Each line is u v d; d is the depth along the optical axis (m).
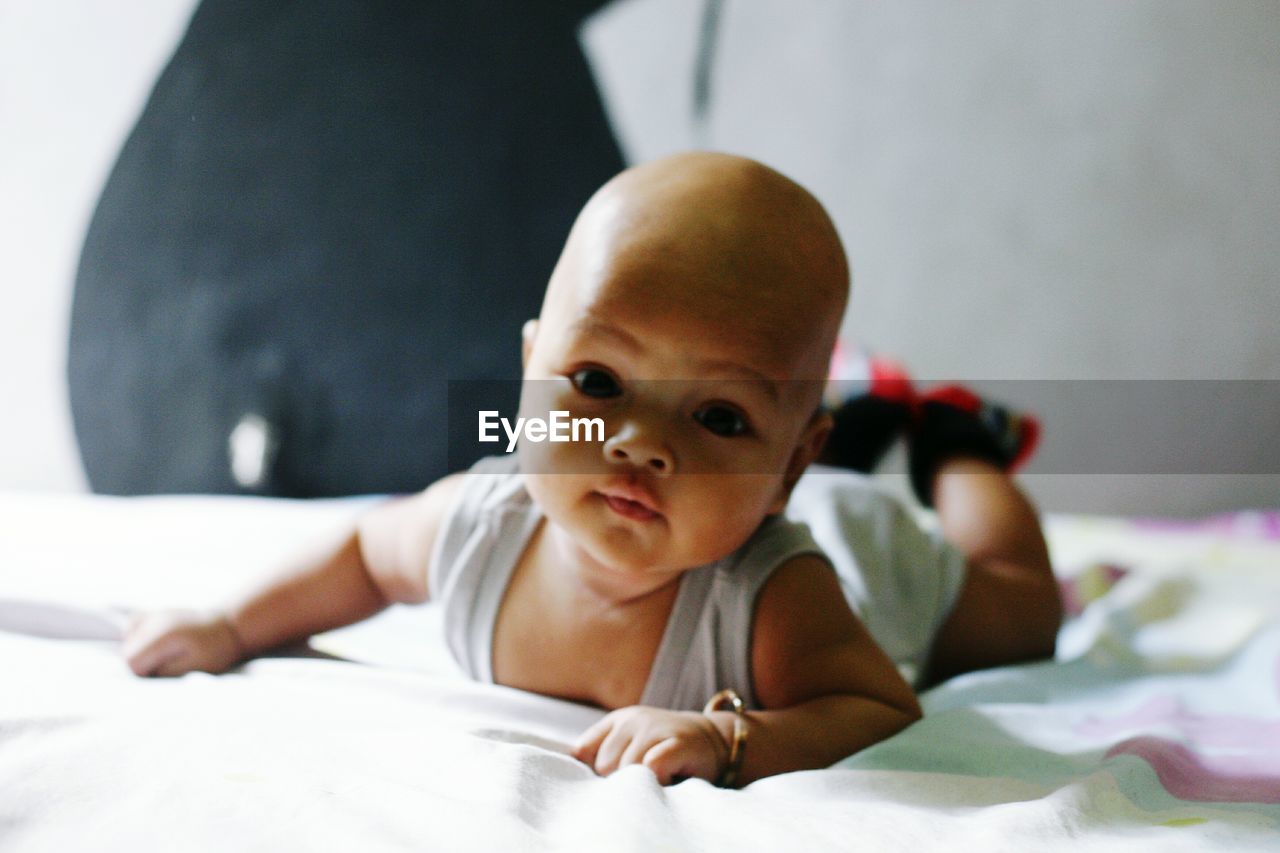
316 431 2.25
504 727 0.74
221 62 2.27
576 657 0.85
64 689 0.76
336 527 0.99
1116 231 2.24
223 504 1.75
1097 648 1.10
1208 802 0.68
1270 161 2.19
